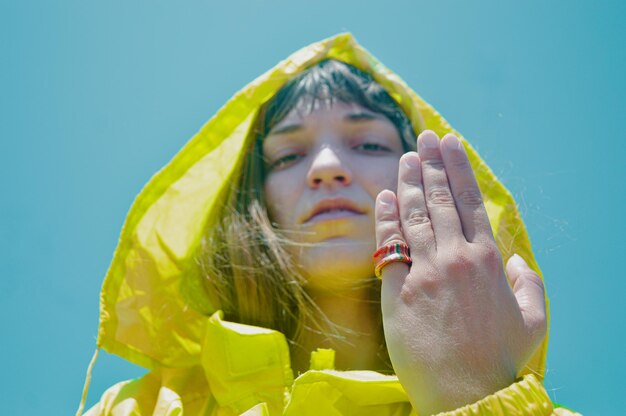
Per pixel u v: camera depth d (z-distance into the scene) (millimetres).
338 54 1854
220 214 1737
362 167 1582
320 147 1630
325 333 1543
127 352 1624
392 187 1580
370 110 1741
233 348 1400
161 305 1665
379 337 1556
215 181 1751
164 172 1736
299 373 1546
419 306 1057
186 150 1749
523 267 1203
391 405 1287
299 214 1540
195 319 1665
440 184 1163
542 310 1130
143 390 1523
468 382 992
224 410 1407
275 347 1387
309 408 1261
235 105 1758
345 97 1717
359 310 1558
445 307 1043
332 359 1348
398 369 1046
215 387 1423
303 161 1637
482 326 1030
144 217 1714
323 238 1493
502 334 1039
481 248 1097
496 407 953
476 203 1147
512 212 1678
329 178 1515
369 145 1672
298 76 1783
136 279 1671
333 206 1510
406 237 1131
